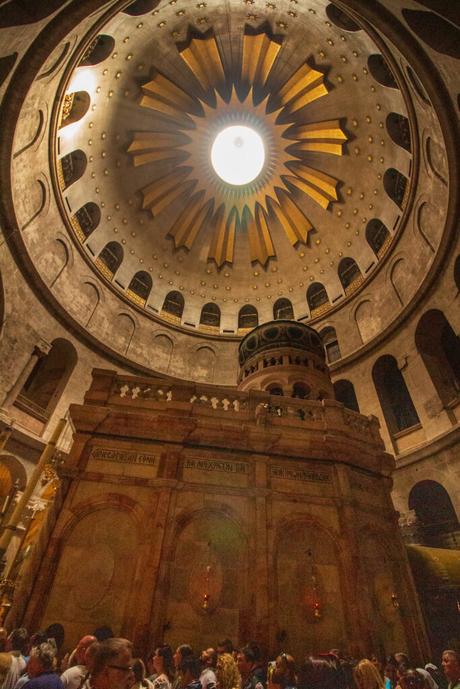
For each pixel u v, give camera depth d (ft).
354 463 35.12
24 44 44.37
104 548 27.37
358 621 26.30
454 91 48.06
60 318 76.43
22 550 38.65
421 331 71.15
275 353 57.62
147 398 35.88
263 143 106.22
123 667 8.12
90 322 84.64
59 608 24.68
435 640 37.24
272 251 115.55
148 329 97.96
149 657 22.52
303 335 60.29
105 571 26.43
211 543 28.71
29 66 47.80
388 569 31.27
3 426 58.39
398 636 27.84
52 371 78.64
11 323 65.62
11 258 65.10
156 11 77.05
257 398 37.76
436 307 67.05
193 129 102.63
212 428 33.73
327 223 105.19
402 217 77.56
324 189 102.47
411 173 73.36
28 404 66.33
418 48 46.50
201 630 25.07
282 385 52.95
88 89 80.07
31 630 23.41
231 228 116.67
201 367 99.40
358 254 96.58
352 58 80.38
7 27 39.19
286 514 30.86
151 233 108.88
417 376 68.80
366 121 87.97
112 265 98.68
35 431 65.77
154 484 30.17
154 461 31.73
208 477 31.60
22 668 14.75
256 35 88.38
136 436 32.71
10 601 30.86
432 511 62.39
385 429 70.44
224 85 98.02
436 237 67.51
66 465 30.12
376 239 91.81
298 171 106.01
